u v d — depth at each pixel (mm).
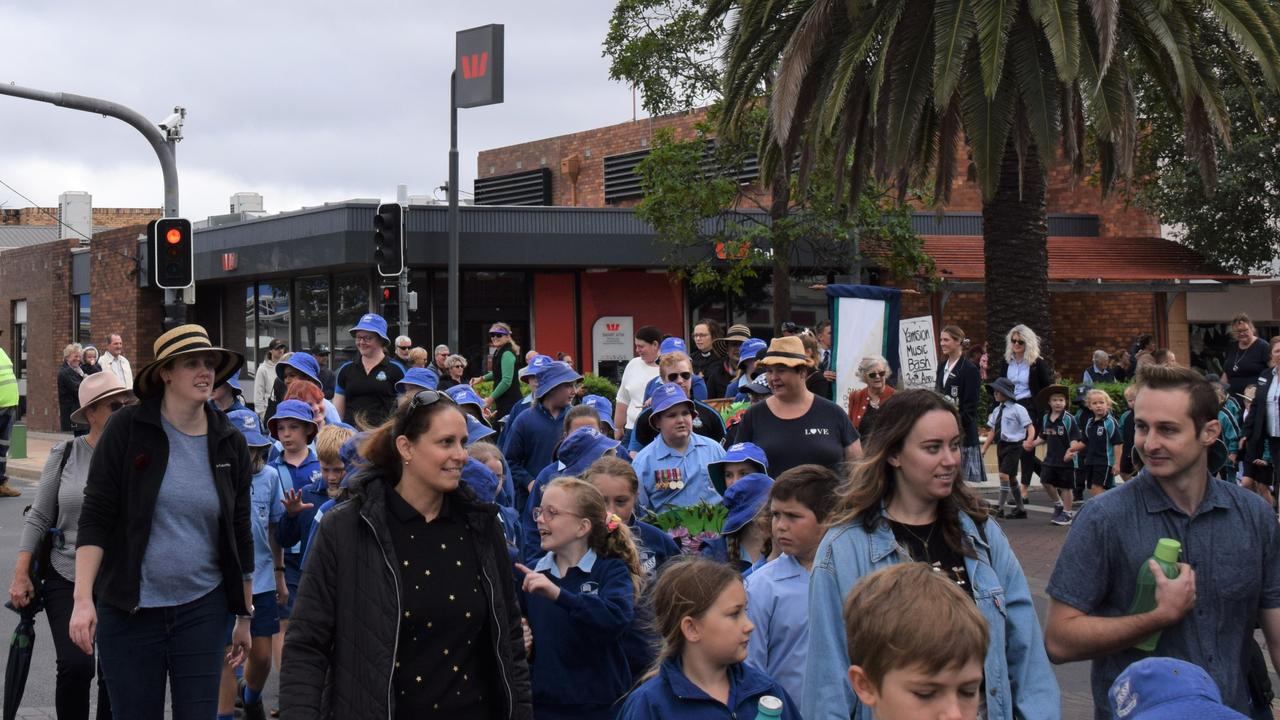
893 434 4195
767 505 5891
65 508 6660
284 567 8219
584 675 5535
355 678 4332
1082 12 16562
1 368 19578
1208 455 4453
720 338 14727
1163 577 4035
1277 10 17859
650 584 5527
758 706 4121
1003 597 4203
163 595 5715
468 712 4500
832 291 14117
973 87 16766
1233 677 4160
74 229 46375
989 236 19141
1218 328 29734
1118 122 16672
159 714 5777
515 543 6996
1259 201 26844
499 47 19016
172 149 16766
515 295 27484
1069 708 7926
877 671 3064
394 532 4535
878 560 4172
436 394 4582
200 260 30609
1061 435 15430
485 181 39688
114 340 24359
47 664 9234
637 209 25438
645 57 24250
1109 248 27875
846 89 16641
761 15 17828
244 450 6074
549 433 10078
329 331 28500
